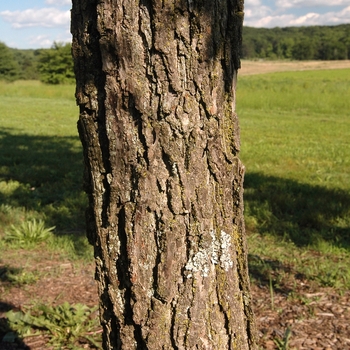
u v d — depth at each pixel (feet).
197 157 6.67
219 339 7.11
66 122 63.10
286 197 23.93
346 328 12.18
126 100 6.49
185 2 6.32
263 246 18.12
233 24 6.70
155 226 6.73
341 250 17.57
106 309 7.20
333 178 29.48
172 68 6.40
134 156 6.61
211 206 6.84
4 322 12.60
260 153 38.11
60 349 11.26
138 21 6.32
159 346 6.90
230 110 6.88
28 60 266.16
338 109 77.97
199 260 6.86
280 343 11.34
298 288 14.40
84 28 6.53
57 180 28.71
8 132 51.55
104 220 6.95
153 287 6.83
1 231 19.79
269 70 206.18
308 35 403.95
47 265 16.57
